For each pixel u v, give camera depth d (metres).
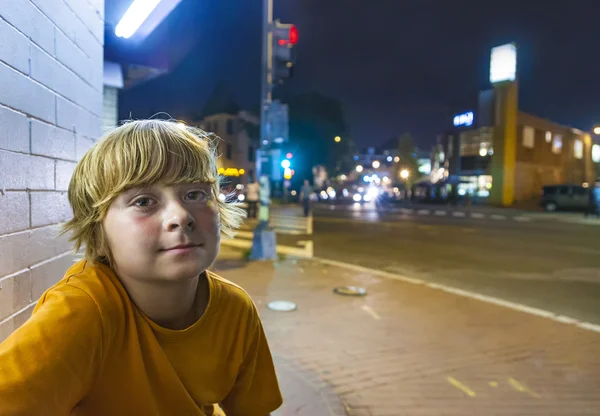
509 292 6.55
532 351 4.11
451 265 8.66
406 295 5.94
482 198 35.41
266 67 8.20
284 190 33.84
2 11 1.57
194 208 0.98
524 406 3.11
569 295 6.40
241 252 9.17
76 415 0.94
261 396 1.25
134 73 5.47
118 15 3.24
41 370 0.78
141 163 0.91
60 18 2.15
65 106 2.21
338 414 2.88
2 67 1.57
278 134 8.34
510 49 32.41
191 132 1.07
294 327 4.57
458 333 4.53
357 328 4.60
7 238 1.62
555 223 18.91
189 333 1.03
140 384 0.95
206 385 1.07
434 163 47.09
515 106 33.12
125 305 0.97
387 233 14.08
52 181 2.04
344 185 62.25
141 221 0.93
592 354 4.06
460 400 3.17
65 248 2.19
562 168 39.16
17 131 1.69
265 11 8.12
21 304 1.73
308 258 8.76
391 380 3.45
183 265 0.94
